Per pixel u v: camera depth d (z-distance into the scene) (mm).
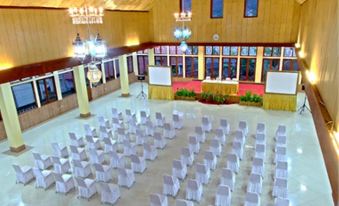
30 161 10328
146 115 13258
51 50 10625
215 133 12039
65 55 11320
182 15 13938
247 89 18156
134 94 18531
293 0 14211
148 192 8289
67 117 14781
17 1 8953
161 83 16891
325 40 5297
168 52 20469
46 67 10312
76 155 10016
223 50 19203
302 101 15719
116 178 9062
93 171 9539
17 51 9273
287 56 17891
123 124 12852
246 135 11617
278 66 18297
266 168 9242
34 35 9852
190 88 18859
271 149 10445
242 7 15219
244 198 7809
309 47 8750
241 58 18984
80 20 7676
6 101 10477
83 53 7723
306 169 9094
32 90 13633
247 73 19266
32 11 9688
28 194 8398
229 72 19656
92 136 11305
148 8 16891
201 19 16203
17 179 8984
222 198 7402
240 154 9836
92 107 16219
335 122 3758
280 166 8359
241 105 15500
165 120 13602
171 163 9820
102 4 12703
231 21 15656
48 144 11648
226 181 8156
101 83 18406
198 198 7730
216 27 16031
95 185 8352
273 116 13703
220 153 10258
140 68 21453
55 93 14961
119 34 14719
